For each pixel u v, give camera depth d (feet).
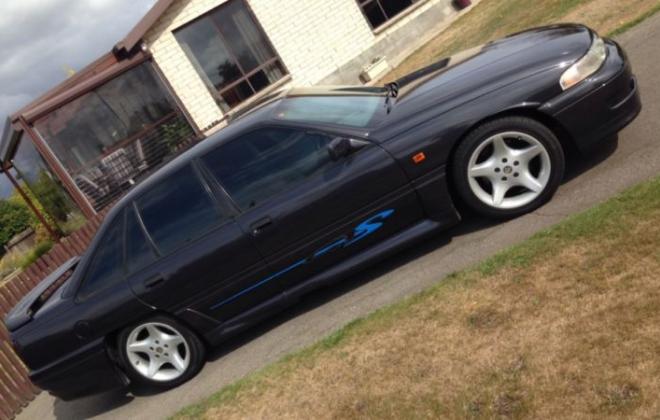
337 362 12.66
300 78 49.34
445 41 43.62
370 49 51.60
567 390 8.86
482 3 49.47
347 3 50.93
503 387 9.52
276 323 16.92
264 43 48.34
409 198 14.92
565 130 14.46
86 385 17.30
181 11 45.55
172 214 16.26
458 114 14.29
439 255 15.02
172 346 16.76
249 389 13.75
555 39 15.28
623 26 23.18
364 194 14.90
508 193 15.02
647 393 8.19
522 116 14.19
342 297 15.92
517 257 12.63
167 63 45.57
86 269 17.01
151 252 16.33
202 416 13.78
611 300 10.09
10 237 104.12
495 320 11.15
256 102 19.53
